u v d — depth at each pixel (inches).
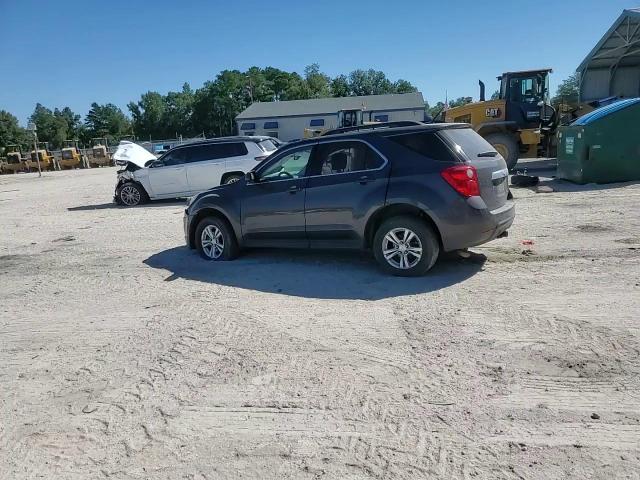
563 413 126.6
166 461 118.0
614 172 479.8
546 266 243.3
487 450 114.8
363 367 156.3
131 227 446.0
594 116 482.0
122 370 163.9
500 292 211.8
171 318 207.2
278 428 128.2
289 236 268.2
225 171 571.8
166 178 587.8
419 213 233.0
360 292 223.8
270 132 2689.5
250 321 198.4
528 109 635.5
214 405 140.3
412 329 181.0
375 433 123.5
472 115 656.4
